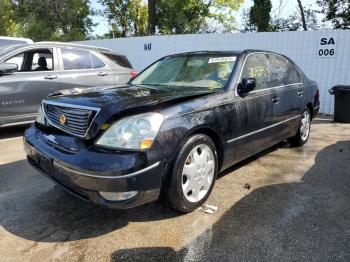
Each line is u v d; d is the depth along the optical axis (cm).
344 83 927
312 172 447
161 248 273
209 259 259
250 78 388
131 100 304
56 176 300
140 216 323
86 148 282
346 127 768
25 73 618
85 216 324
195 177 325
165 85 411
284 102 478
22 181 411
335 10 2211
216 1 2683
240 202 354
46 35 2970
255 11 2288
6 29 3106
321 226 305
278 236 290
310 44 952
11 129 720
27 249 271
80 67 690
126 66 780
